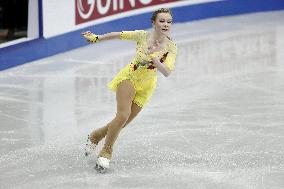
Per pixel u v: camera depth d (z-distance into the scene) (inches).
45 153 651.5
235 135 712.4
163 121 768.9
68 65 1098.7
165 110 818.8
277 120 770.8
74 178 579.2
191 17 1581.0
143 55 571.2
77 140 695.1
